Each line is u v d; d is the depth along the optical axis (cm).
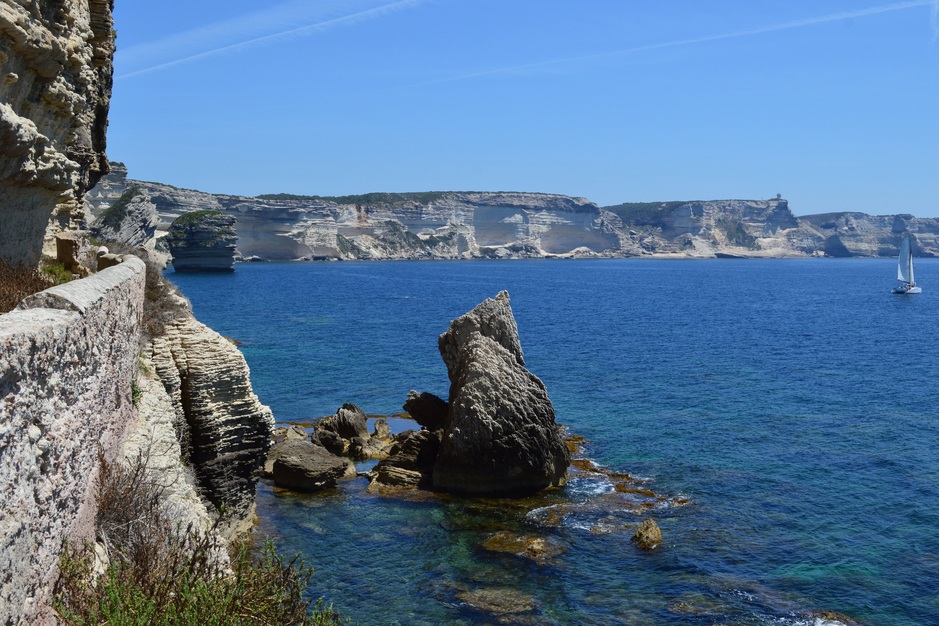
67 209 2728
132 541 1038
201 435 2275
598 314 10481
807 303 12781
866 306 12262
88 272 2334
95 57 3067
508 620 2061
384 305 11250
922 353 6850
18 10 1603
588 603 2145
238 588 974
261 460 2480
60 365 833
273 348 6675
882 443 3694
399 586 2247
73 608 801
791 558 2411
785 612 2086
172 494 1500
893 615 2078
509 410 3067
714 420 4147
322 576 2302
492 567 2369
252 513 2567
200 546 1090
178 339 2288
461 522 2733
